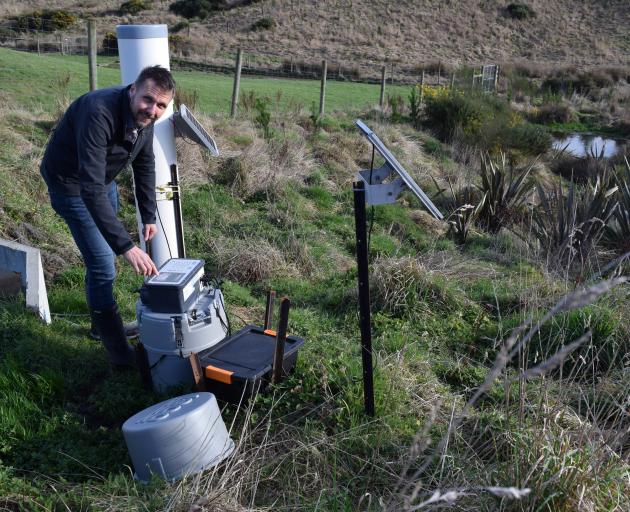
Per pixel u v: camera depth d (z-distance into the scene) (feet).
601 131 81.51
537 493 8.70
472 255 25.59
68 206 11.84
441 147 47.85
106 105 10.68
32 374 11.97
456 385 14.19
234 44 134.10
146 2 163.53
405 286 18.25
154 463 9.58
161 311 10.96
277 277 20.49
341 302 18.31
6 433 10.61
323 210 28.48
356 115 52.80
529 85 95.45
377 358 13.24
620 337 14.99
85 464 10.23
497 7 170.91
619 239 25.62
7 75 49.55
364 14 162.81
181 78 72.74
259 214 25.94
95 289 12.35
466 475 9.75
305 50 135.33
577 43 157.17
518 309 18.44
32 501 9.08
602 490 8.89
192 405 9.87
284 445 10.69
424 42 151.74
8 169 22.81
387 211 29.22
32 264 15.10
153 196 13.06
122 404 11.69
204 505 8.86
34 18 127.44
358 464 10.49
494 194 31.48
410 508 6.38
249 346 11.99
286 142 33.32
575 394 12.71
